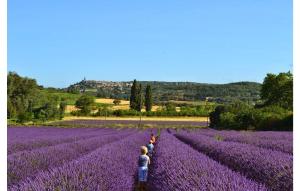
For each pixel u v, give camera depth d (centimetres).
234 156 1273
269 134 2975
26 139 2391
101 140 2189
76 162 802
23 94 7881
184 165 849
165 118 8969
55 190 611
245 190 598
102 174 761
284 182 854
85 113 9250
